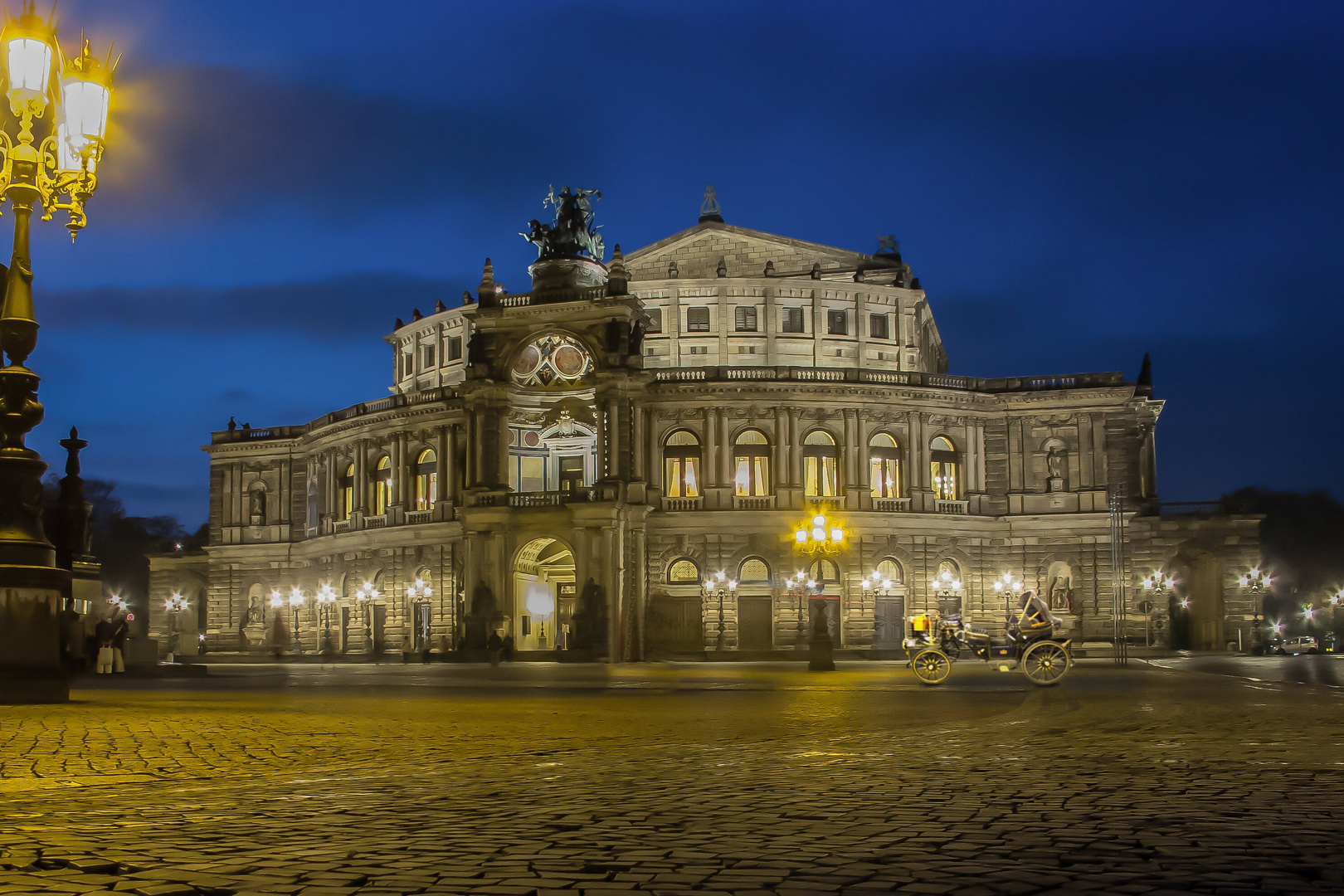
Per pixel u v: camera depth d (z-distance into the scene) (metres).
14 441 29.83
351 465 108.38
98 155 27.19
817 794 13.00
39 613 29.73
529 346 94.75
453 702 34.06
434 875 8.51
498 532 91.75
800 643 92.25
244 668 80.69
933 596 96.69
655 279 104.69
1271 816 11.10
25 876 8.54
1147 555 96.12
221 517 116.19
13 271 28.72
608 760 17.39
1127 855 9.12
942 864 8.82
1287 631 144.75
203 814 11.90
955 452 99.31
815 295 105.38
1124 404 97.75
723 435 95.12
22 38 26.50
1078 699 32.31
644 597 92.00
